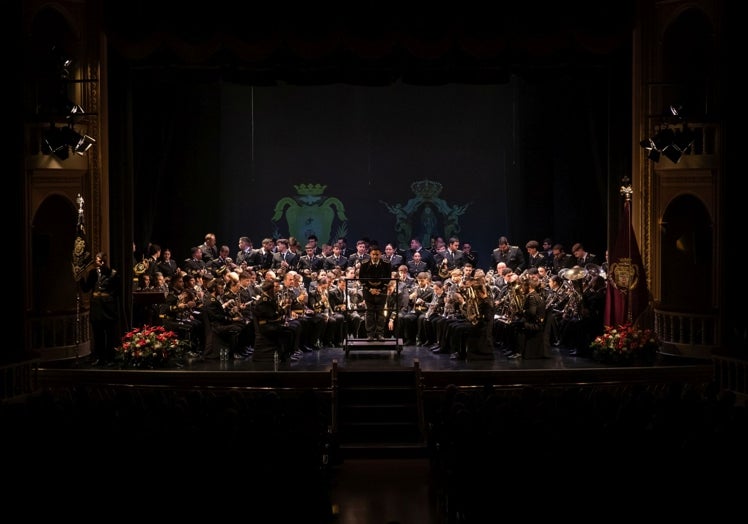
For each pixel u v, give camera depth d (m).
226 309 19.20
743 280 19.16
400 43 20.11
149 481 9.52
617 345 18.47
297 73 21.38
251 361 19.03
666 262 20.83
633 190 20.81
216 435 10.21
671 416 11.16
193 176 26.02
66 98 18.62
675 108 19.14
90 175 20.23
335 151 27.03
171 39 19.94
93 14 20.25
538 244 24.56
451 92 26.94
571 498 9.39
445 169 27.06
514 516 9.47
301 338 20.38
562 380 17.59
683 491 9.28
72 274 20.86
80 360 19.36
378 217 27.16
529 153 26.20
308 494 10.36
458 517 10.84
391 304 21.11
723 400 11.84
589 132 24.28
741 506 9.18
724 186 19.27
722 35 19.20
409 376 17.55
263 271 21.80
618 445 9.90
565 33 20.03
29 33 19.50
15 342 19.03
